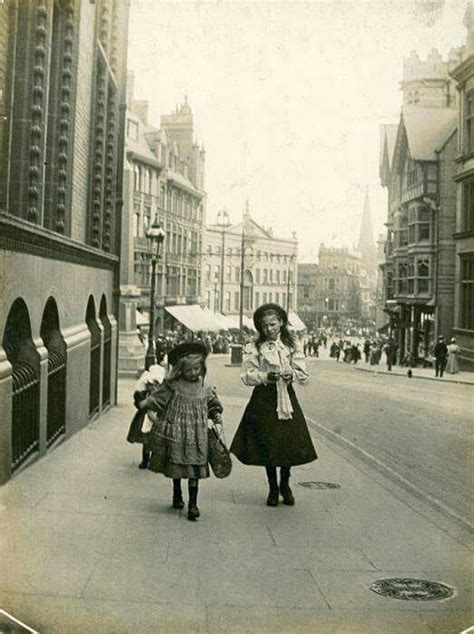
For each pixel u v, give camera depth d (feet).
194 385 23.52
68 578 17.43
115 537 20.75
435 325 122.93
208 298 142.82
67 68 38.91
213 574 18.15
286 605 16.42
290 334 25.43
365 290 222.28
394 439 44.06
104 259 51.06
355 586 17.66
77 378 40.40
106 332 53.36
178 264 134.00
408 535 22.13
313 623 15.53
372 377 105.09
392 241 139.33
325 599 16.81
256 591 17.17
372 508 25.68
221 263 143.95
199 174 142.41
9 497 24.41
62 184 38.81
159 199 128.06
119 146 57.62
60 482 27.43
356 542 21.26
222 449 23.62
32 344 30.81
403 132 125.29
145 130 128.16
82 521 22.17
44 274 32.68
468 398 71.10
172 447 23.06
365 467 34.22
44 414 32.22
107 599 16.35
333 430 47.70
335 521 23.58
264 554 19.88
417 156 120.37
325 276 211.41
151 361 68.03
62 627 14.93
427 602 16.74
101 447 36.27
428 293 124.47
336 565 19.16
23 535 20.44
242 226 146.10
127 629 14.93
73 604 16.02
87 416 44.01
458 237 109.50
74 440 37.88
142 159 121.60
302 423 25.16
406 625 15.56
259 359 24.93
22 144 31.45
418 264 124.67
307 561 19.42
